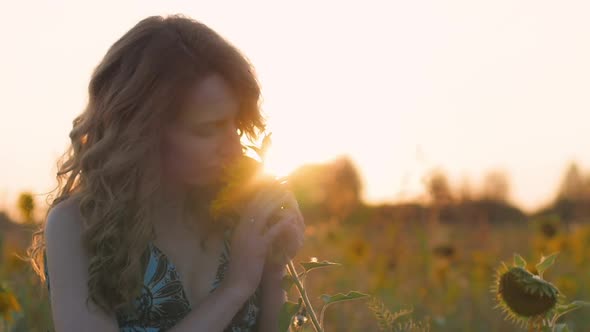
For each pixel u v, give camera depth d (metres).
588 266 7.02
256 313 2.32
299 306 2.00
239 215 2.26
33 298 4.08
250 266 2.15
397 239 8.28
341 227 8.65
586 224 9.27
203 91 2.09
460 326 5.55
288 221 2.17
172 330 2.11
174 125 2.13
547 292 2.08
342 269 7.16
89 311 2.10
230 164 2.15
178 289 2.22
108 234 2.11
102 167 2.17
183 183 2.24
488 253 8.12
